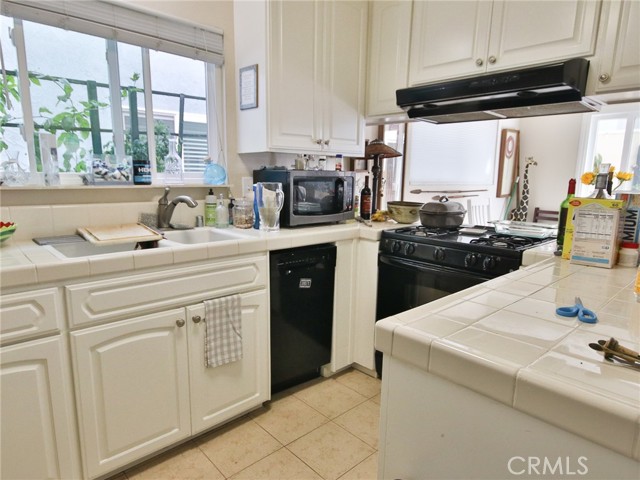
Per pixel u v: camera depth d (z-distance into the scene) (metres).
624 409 0.50
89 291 1.37
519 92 1.77
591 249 1.33
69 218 1.83
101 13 1.84
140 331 1.51
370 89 2.59
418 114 2.32
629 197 1.38
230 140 2.40
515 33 1.92
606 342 0.69
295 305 2.09
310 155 2.69
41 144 1.75
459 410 0.69
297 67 2.23
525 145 5.16
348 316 2.37
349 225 2.42
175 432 1.66
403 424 0.79
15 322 1.23
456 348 0.67
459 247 1.92
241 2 2.23
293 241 1.99
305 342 2.18
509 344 0.69
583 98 1.79
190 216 2.27
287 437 1.85
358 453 1.75
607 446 0.52
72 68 1.86
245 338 1.86
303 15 2.21
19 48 1.71
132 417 1.53
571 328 0.77
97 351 1.41
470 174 4.50
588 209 1.33
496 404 0.64
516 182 5.20
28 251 1.48
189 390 1.68
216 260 1.71
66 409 1.37
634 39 1.60
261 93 2.17
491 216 4.97
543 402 0.57
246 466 1.66
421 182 3.77
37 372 1.29
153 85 2.12
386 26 2.46
